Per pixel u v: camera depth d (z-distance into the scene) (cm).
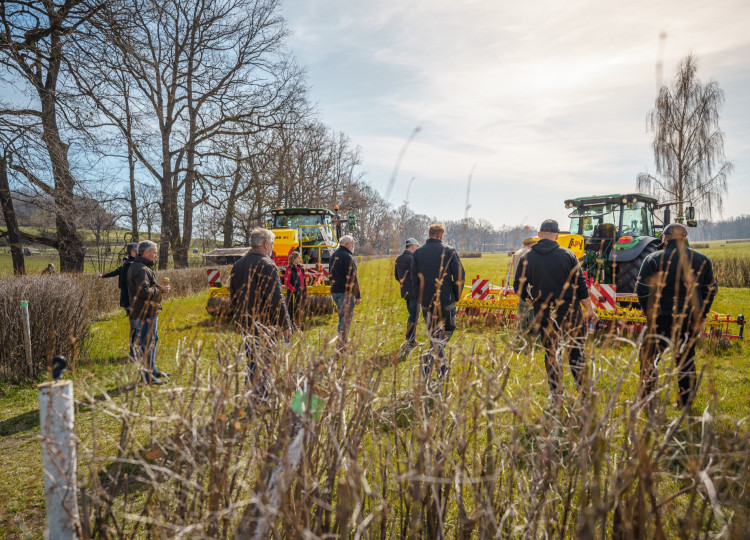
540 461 170
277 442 168
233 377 203
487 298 800
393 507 192
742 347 612
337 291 600
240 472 198
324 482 188
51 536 140
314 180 3366
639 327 594
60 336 567
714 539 150
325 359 184
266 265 365
